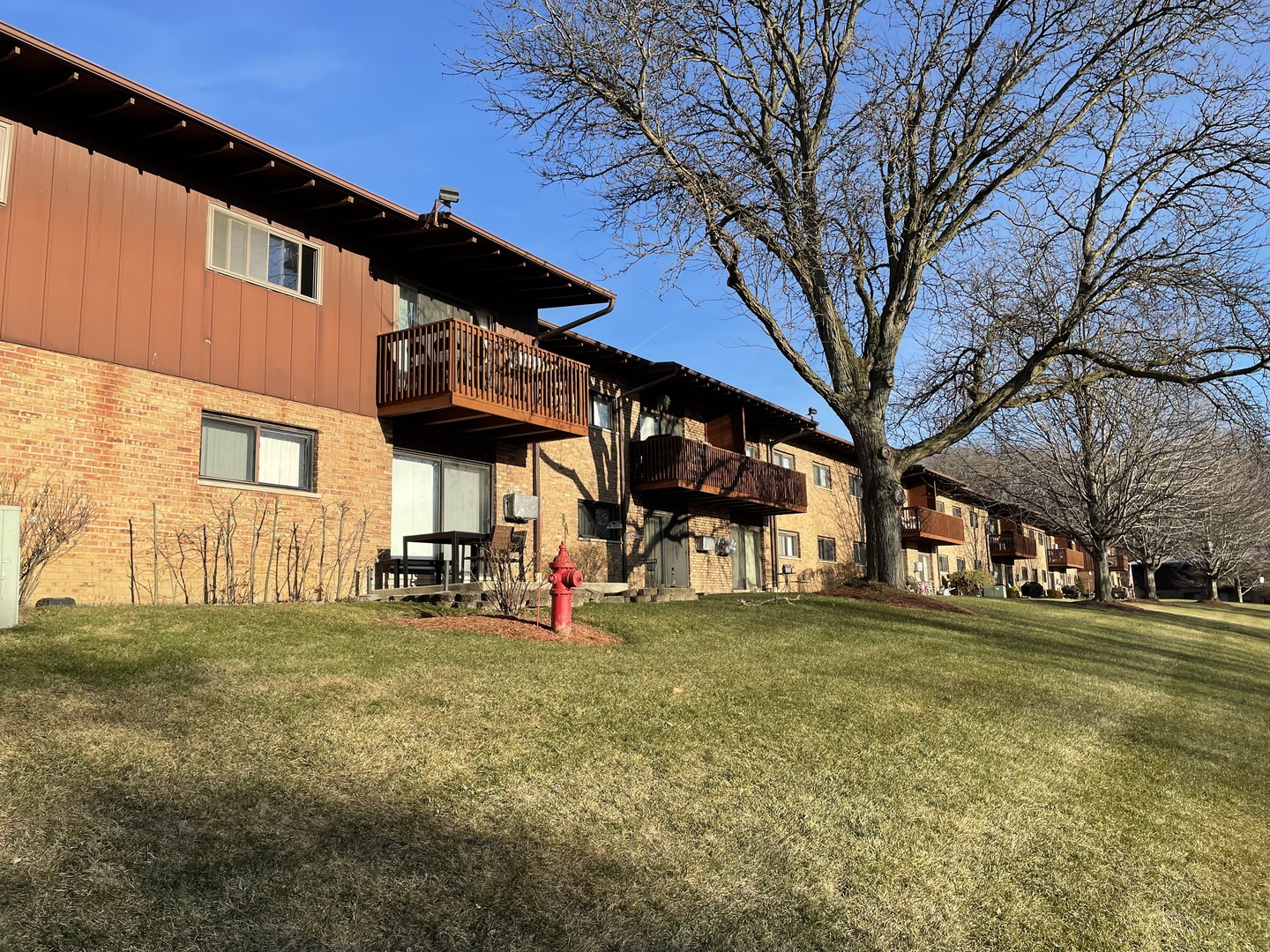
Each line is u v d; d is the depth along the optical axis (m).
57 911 3.12
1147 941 4.14
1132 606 29.25
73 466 9.98
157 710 5.27
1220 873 5.11
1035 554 53.06
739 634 11.05
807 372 18.33
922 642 11.98
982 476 32.75
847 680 8.56
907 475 38.41
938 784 5.73
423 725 5.50
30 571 8.76
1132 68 16.52
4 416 9.45
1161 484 28.25
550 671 7.38
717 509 24.64
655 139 15.34
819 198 15.68
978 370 19.59
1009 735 7.29
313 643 7.68
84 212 10.33
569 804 4.61
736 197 15.22
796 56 17.22
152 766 4.38
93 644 6.79
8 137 9.75
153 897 3.28
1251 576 57.44
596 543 19.42
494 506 16.27
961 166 17.41
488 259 14.95
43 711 4.98
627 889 3.85
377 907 3.43
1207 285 16.52
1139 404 26.39
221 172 11.79
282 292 12.50
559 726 5.83
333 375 13.13
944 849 4.75
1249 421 16.91
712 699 7.03
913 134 16.12
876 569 18.17
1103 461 28.25
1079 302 18.08
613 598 14.70
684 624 11.38
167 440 10.89
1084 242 19.67
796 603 15.13
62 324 10.00
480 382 13.78
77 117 10.38
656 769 5.29
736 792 5.09
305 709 5.59
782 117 17.59
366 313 13.78
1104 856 5.03
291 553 12.23
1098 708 9.15
